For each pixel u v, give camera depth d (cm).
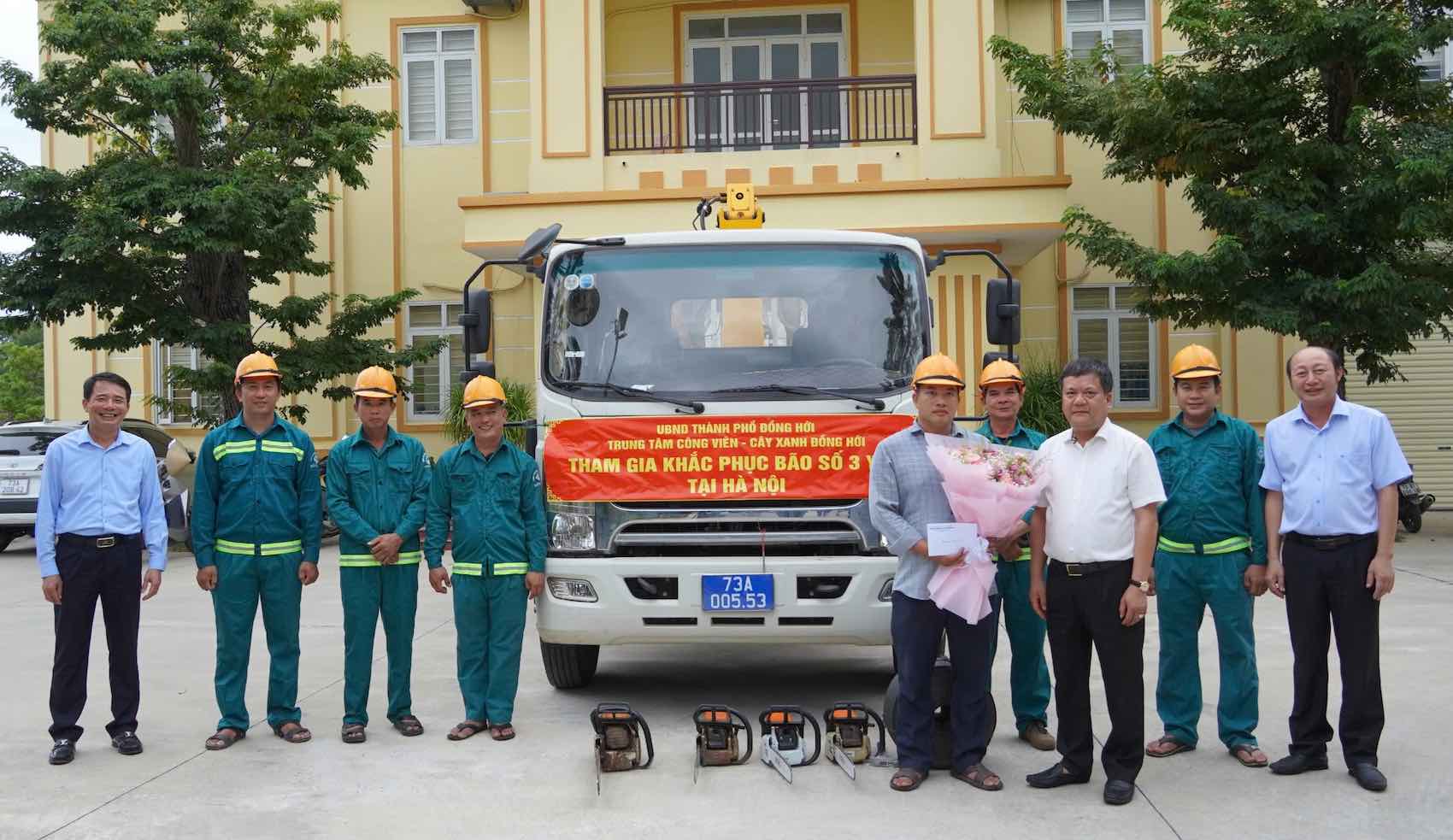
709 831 508
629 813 533
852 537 667
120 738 640
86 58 1499
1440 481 1881
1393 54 1288
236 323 1519
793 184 1569
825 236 727
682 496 667
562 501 679
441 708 737
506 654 666
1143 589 536
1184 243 1811
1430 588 1138
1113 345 1841
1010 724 690
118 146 1598
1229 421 601
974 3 1645
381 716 721
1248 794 547
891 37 1912
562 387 704
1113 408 1838
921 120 1653
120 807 545
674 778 585
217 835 507
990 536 547
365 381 670
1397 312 1335
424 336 1955
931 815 524
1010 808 532
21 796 560
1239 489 596
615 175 1689
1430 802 531
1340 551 558
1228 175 1430
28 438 1562
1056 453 559
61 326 1981
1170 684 614
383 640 991
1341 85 1380
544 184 1695
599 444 676
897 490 562
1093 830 502
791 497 666
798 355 704
